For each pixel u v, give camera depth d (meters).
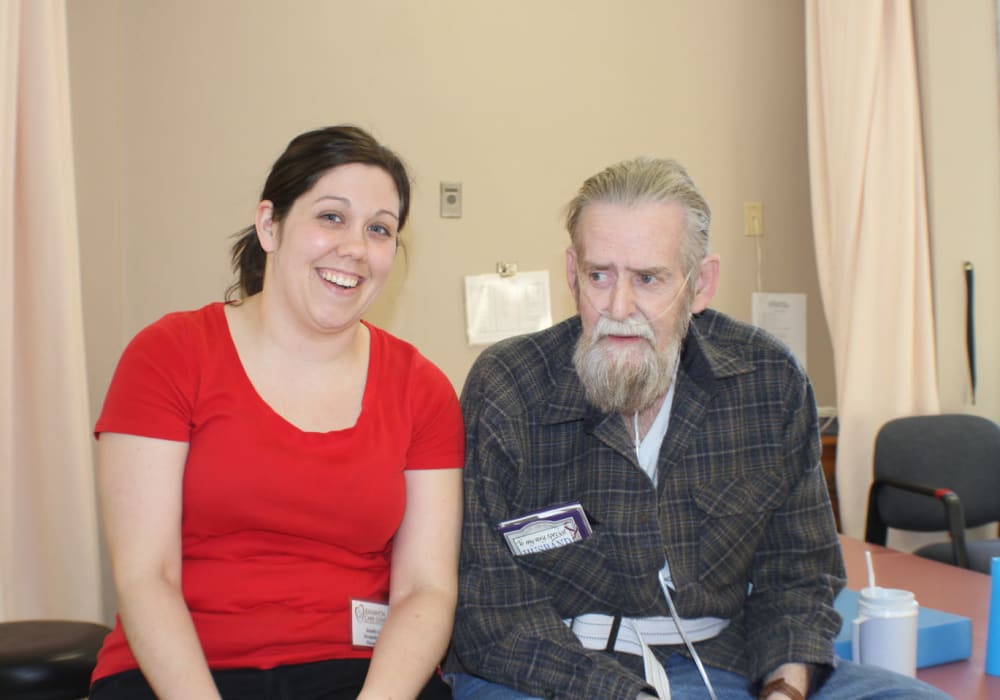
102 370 2.95
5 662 1.59
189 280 3.06
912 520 3.00
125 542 1.38
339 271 1.48
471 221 3.40
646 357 1.49
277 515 1.46
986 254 3.44
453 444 1.61
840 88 3.51
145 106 3.00
